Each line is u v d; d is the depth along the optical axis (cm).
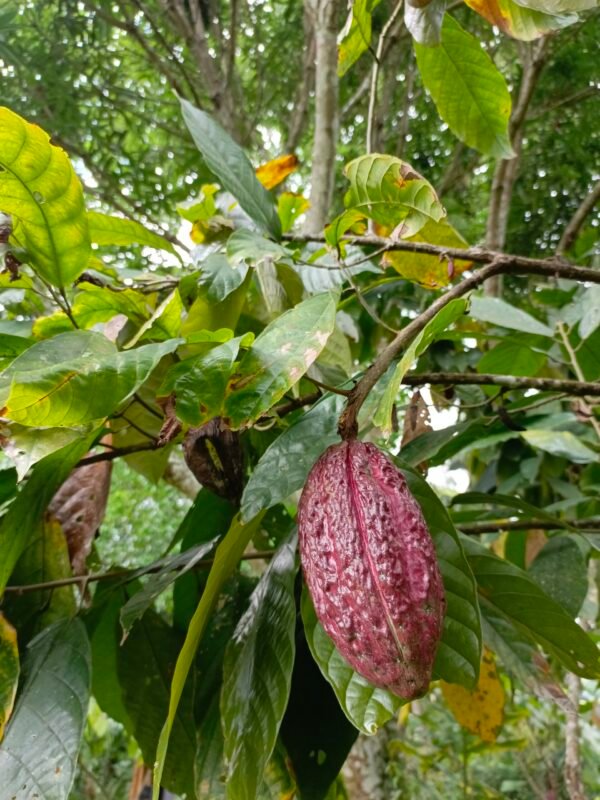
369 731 41
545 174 227
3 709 51
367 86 187
